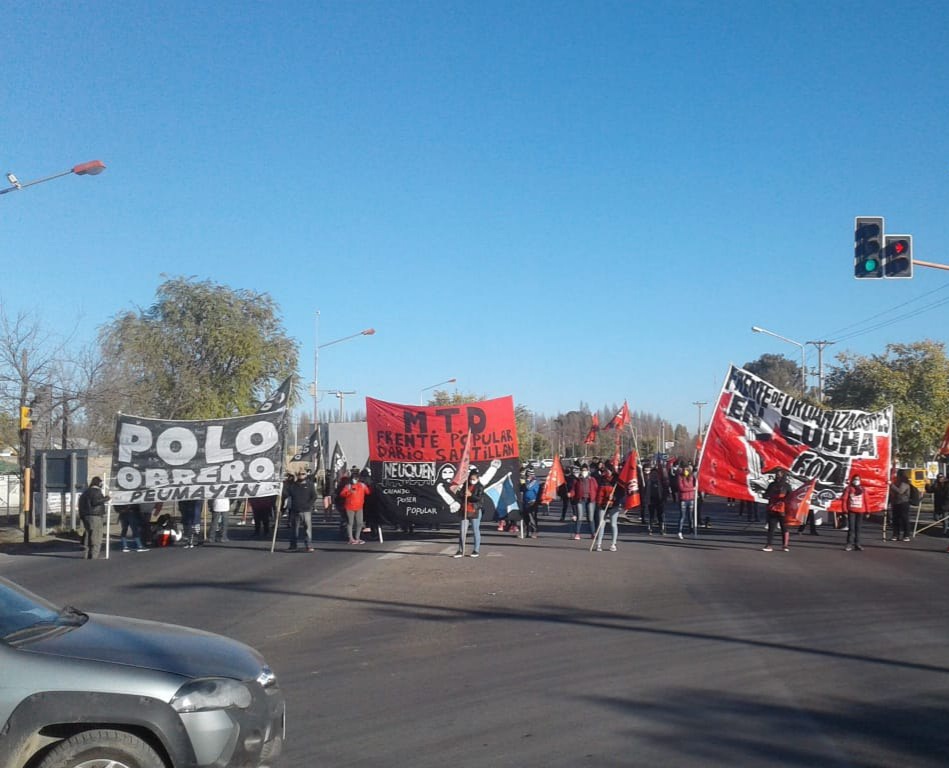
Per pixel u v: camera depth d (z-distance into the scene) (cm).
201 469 2147
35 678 495
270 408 2184
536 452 8931
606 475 2278
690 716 765
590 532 2658
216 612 1296
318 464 3403
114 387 3253
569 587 1525
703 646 1044
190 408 3888
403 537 2506
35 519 2750
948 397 4125
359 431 4222
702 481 2417
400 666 960
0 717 483
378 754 673
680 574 1684
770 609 1294
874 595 1424
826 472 2362
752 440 2397
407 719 762
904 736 711
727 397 2423
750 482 2386
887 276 1812
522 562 1884
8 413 3095
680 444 8506
